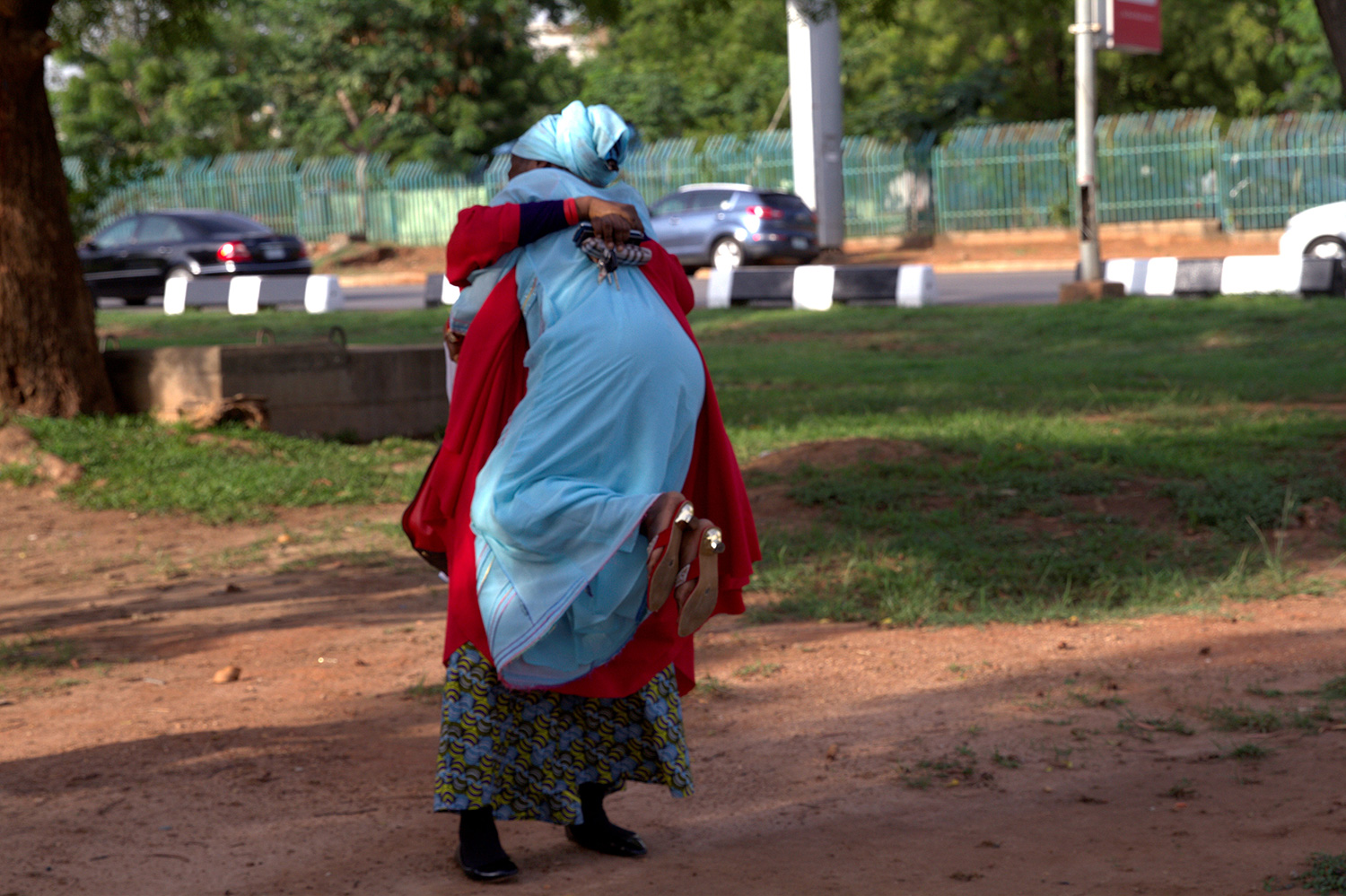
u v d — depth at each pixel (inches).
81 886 145.9
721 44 1927.9
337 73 1733.5
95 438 440.1
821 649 249.0
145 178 613.6
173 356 471.2
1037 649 244.2
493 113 1755.7
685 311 151.5
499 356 142.2
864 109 1624.0
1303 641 241.0
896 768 184.5
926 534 325.7
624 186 150.6
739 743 198.2
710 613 132.3
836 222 1380.4
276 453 454.3
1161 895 135.9
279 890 144.2
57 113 1845.5
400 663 247.8
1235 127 1365.7
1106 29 840.3
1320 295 787.4
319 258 1617.9
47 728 210.2
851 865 148.3
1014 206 1462.8
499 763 141.9
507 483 137.3
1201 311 743.7
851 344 749.9
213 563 335.9
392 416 509.7
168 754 194.5
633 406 138.4
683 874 146.7
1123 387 546.9
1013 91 1775.3
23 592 312.7
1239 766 179.8
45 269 451.2
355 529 371.2
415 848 156.5
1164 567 299.9
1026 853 150.3
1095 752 188.4
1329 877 135.7
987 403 515.8
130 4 620.4
